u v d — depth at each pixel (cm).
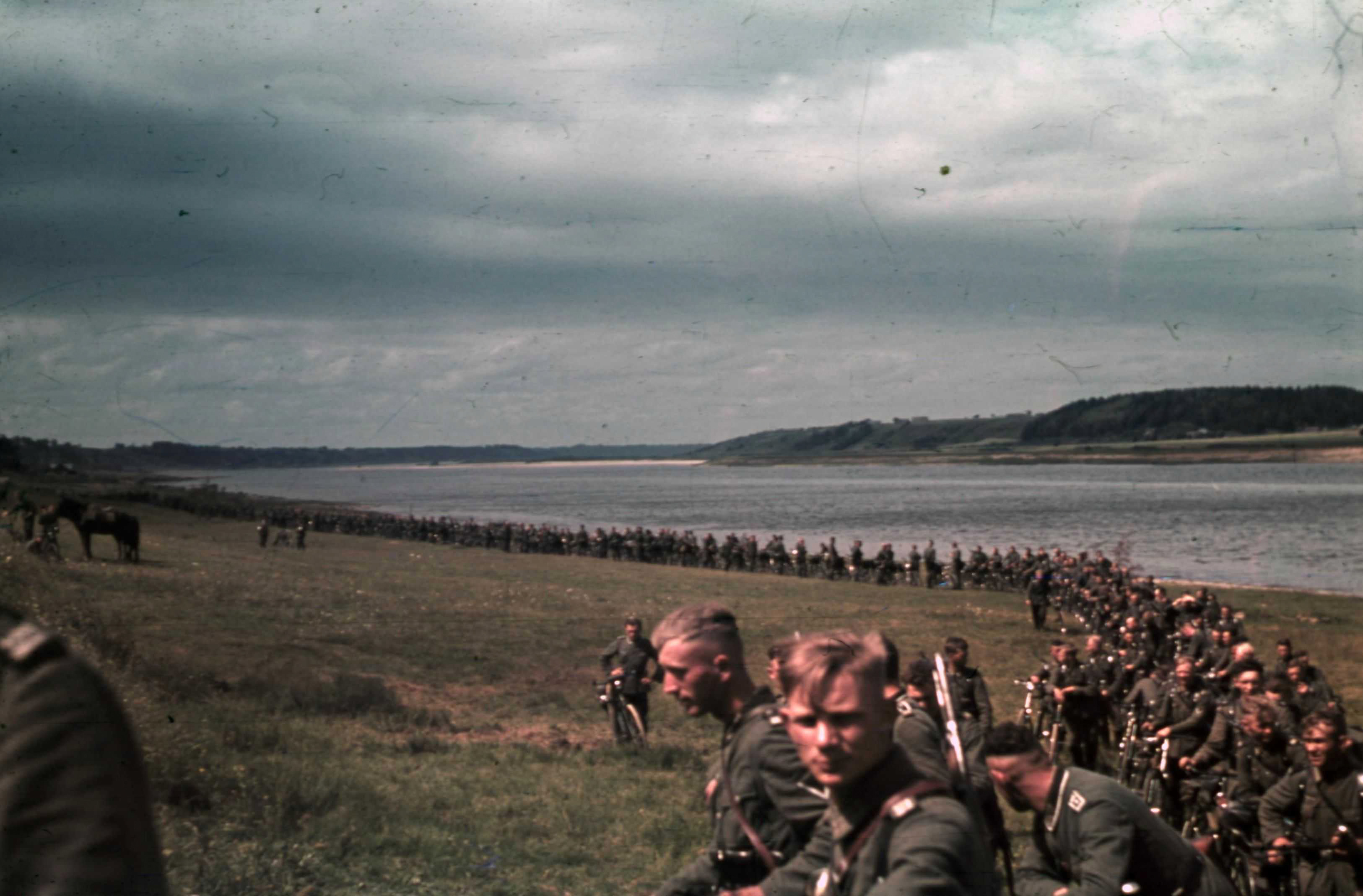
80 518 3005
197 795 748
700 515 10756
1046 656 2289
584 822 843
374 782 930
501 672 1819
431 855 704
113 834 119
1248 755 704
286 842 661
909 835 219
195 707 1145
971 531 7662
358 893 609
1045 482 17712
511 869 702
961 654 880
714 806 318
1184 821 863
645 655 1257
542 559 5200
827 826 274
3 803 117
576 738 1327
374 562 4394
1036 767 383
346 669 1686
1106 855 363
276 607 2364
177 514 6600
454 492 19412
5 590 1171
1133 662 1173
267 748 1023
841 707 225
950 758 265
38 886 115
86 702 123
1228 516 8569
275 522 6869
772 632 2548
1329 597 3459
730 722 319
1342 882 563
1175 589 3697
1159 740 882
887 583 4225
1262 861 612
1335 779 573
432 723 1331
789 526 8838
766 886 274
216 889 574
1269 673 1097
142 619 1852
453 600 2866
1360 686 1911
